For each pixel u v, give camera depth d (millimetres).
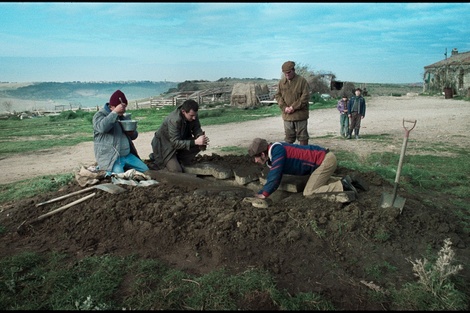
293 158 4684
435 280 3387
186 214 4562
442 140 12195
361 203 4762
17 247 4520
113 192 5164
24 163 10906
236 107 31594
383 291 3412
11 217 5223
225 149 11266
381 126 16719
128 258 4043
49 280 3678
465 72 37406
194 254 4035
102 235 4570
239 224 4184
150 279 3633
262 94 32781
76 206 5090
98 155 6043
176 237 4250
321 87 39000
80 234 4641
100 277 3693
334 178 5164
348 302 3295
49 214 5027
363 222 4270
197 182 5656
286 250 3920
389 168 7754
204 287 3436
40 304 3371
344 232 4141
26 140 16594
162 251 4168
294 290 3441
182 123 5984
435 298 3279
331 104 31109
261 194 4613
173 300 3314
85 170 5898
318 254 3887
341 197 4668
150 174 5922
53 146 14320
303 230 4164
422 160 8828
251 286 3391
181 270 3795
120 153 6113
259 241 4008
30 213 5223
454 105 27109
